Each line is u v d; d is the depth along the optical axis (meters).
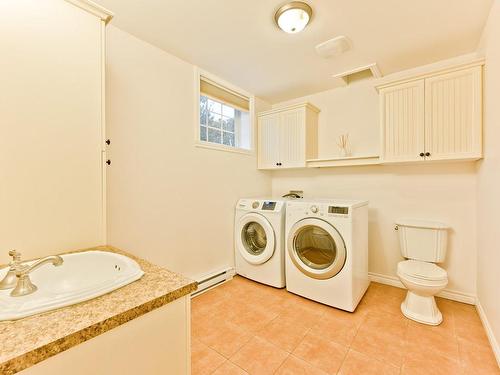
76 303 0.68
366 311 1.95
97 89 1.27
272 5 1.50
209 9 1.54
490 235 1.60
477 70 1.74
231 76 2.51
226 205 2.67
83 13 1.22
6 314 0.61
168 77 2.07
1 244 1.00
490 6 1.49
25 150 1.06
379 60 2.16
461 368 1.34
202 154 2.40
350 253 1.90
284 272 2.41
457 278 2.12
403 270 1.89
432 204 2.23
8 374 0.47
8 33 1.01
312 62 2.21
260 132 3.10
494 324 1.49
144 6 1.50
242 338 1.63
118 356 0.65
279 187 3.32
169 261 2.09
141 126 1.88
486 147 1.67
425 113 1.94
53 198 1.13
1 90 1.00
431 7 1.50
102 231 1.29
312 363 1.40
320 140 2.96
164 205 2.05
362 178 2.62
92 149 1.26
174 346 0.78
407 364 1.38
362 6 1.49
